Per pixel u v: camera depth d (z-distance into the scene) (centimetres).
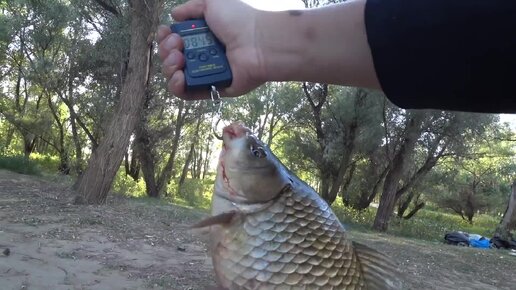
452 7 109
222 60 151
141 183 2561
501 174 3297
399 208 2853
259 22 143
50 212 1055
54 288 601
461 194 3400
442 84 112
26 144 2919
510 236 2094
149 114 2020
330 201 2317
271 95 2875
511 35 106
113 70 1972
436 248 1550
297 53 135
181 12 163
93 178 1227
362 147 2217
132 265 735
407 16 113
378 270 137
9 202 1140
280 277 127
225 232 132
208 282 682
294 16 137
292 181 137
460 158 2352
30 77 2194
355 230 1848
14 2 2092
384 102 2008
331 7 131
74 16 2036
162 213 1249
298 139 2447
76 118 2161
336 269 130
